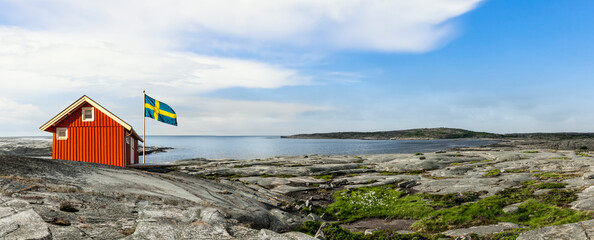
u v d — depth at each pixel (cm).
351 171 3475
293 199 2212
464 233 1377
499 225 1459
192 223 927
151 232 799
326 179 2967
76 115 2697
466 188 2275
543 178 2461
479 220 1584
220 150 11662
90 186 1145
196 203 1238
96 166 1627
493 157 3978
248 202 1609
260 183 2694
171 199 1193
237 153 9762
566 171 2742
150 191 1273
